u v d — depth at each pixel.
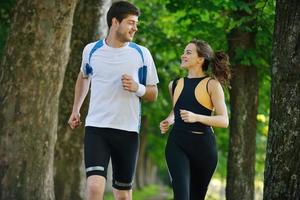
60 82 9.49
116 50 7.07
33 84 9.25
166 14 18.22
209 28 14.26
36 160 9.30
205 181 7.33
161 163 37.78
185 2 14.30
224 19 14.30
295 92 6.54
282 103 6.62
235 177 13.06
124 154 7.12
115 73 7.03
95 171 6.86
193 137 7.16
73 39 12.10
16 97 9.27
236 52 12.95
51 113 9.43
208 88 7.23
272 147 6.72
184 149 7.20
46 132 9.38
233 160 13.11
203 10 14.46
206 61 7.40
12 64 9.30
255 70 13.22
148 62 7.19
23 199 9.20
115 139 7.03
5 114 9.28
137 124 7.16
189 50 7.41
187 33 15.85
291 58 6.57
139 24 15.82
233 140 13.12
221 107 7.17
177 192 7.02
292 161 6.54
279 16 6.72
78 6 12.14
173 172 7.12
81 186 12.00
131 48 7.11
